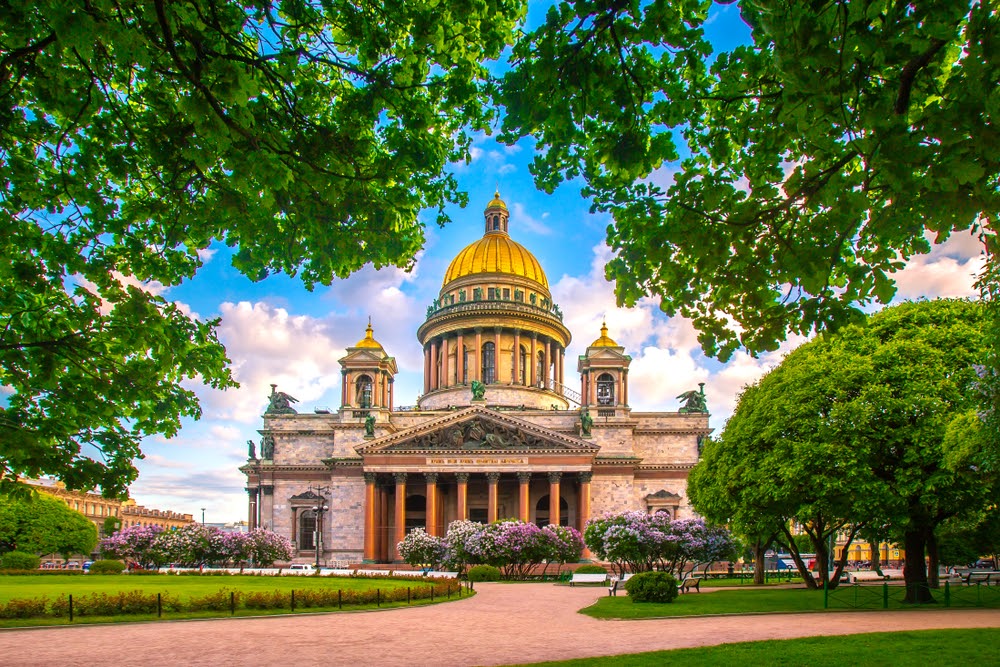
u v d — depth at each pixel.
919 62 13.27
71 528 135.88
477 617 40.47
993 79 12.55
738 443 52.28
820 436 45.06
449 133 22.30
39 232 20.03
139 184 22.14
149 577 80.00
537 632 33.56
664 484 123.31
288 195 20.56
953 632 29.70
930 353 45.84
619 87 16.70
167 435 21.92
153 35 16.03
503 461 111.81
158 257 21.89
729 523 62.59
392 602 48.19
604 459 119.06
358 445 113.19
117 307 20.17
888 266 16.41
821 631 31.94
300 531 123.81
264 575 82.88
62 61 17.52
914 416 44.47
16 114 19.30
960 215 13.59
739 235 17.39
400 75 19.42
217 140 15.75
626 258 18.75
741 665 22.98
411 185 22.31
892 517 43.59
